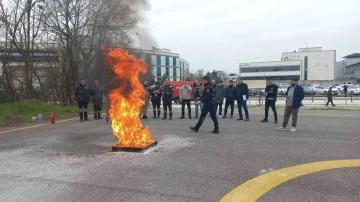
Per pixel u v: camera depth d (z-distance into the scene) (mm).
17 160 6242
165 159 6117
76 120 13602
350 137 8336
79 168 5566
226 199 4020
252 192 4258
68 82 19812
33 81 19016
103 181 4797
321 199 3979
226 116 14109
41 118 13969
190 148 7125
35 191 4398
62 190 4422
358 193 4180
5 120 12633
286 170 5270
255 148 7039
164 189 4406
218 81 13539
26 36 17953
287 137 8445
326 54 94625
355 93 37156
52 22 18234
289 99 9562
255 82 62219
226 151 6766
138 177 4973
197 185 4562
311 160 5918
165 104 13383
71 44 18953
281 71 97812
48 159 6293
